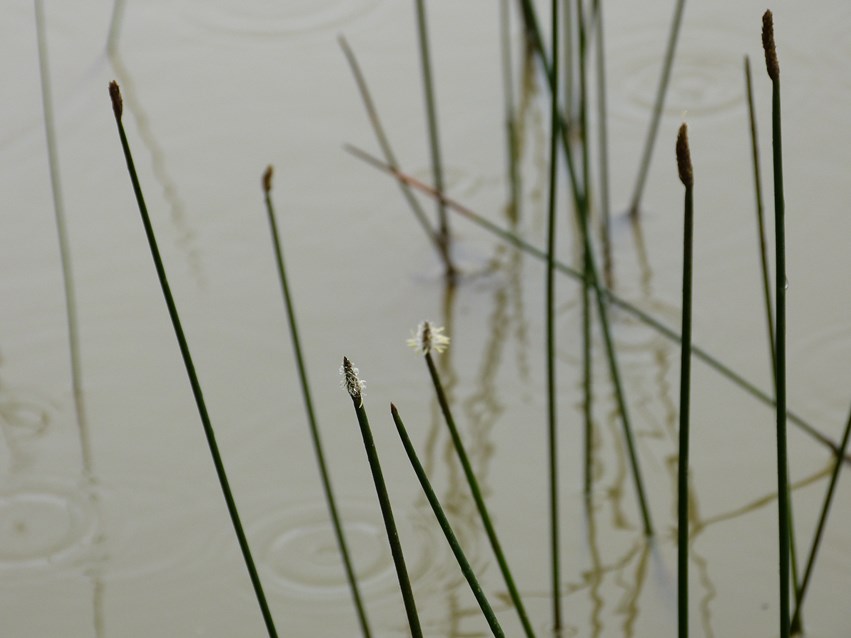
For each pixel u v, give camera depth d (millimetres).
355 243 1782
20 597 1459
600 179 1781
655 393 1567
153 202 1837
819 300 1598
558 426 1557
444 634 1432
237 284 1708
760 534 1472
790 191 1766
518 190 1849
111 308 1673
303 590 1459
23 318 1659
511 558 1474
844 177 1777
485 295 1702
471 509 1505
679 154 1194
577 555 1473
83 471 1530
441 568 1469
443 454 1542
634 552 1472
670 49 1664
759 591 1440
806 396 1540
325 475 1391
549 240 1373
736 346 1581
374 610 1444
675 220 1786
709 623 1425
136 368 1596
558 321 1658
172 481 1523
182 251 1758
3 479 1523
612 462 1528
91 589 1464
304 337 1627
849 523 1466
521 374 1595
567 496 1509
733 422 1539
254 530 1493
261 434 1552
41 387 1585
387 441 1552
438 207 1800
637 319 1630
